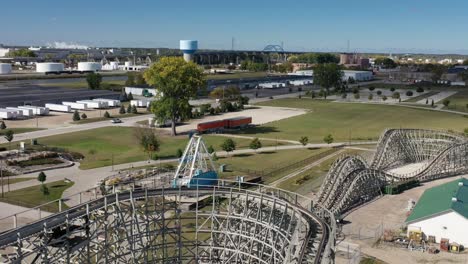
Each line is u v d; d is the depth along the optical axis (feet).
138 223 147.95
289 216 159.02
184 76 407.64
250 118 447.42
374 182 261.85
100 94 609.42
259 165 311.06
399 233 206.59
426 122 472.85
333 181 240.12
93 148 351.67
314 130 435.12
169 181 260.42
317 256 120.47
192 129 428.15
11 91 595.88
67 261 130.00
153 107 404.98
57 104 536.01
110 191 236.63
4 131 394.93
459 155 309.63
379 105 599.16
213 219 164.55
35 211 218.38
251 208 164.35
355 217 226.79
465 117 501.97
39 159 308.19
